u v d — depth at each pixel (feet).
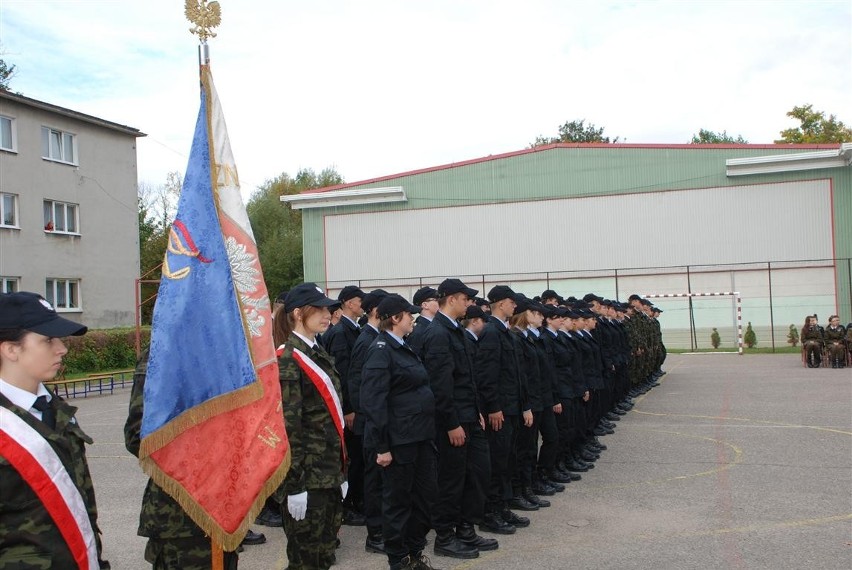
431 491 17.02
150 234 177.37
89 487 9.27
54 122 92.43
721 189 105.50
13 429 8.35
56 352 8.94
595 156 111.55
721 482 24.94
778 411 39.96
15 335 8.61
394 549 16.70
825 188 100.63
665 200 108.17
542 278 113.80
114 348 87.30
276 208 196.24
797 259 101.71
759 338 102.47
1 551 8.28
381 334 17.40
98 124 98.43
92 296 97.60
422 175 119.75
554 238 113.29
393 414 16.78
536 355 23.80
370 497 19.60
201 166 12.29
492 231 116.37
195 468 11.29
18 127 87.25
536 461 24.54
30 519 8.35
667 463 28.35
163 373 11.21
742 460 28.19
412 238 120.06
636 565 17.29
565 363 26.71
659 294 100.01
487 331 20.66
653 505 22.48
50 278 91.61
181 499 11.10
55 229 92.89
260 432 11.79
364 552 19.58
